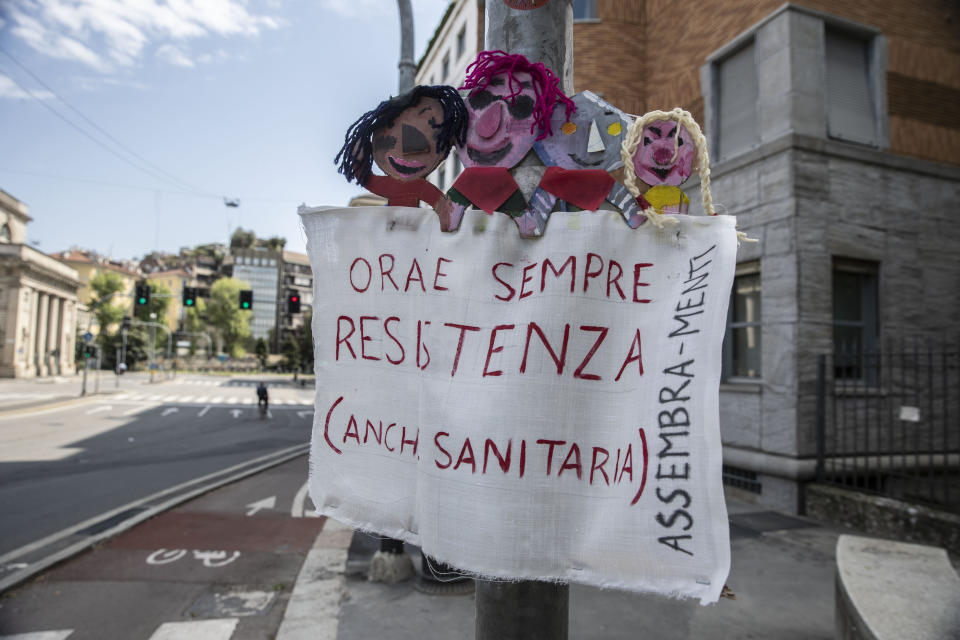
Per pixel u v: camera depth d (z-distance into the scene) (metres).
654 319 1.33
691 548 1.21
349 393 1.59
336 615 4.13
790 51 7.81
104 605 4.48
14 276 49.94
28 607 4.45
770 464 7.60
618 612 4.21
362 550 5.70
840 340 7.96
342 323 1.61
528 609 1.50
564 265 1.37
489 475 1.33
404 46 6.94
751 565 5.30
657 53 10.47
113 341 79.31
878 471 6.75
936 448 8.18
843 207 7.90
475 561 1.31
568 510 1.30
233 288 93.62
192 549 5.95
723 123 9.06
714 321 1.27
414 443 1.50
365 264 1.58
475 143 1.46
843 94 8.23
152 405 26.80
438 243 1.48
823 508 6.98
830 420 7.53
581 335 1.35
